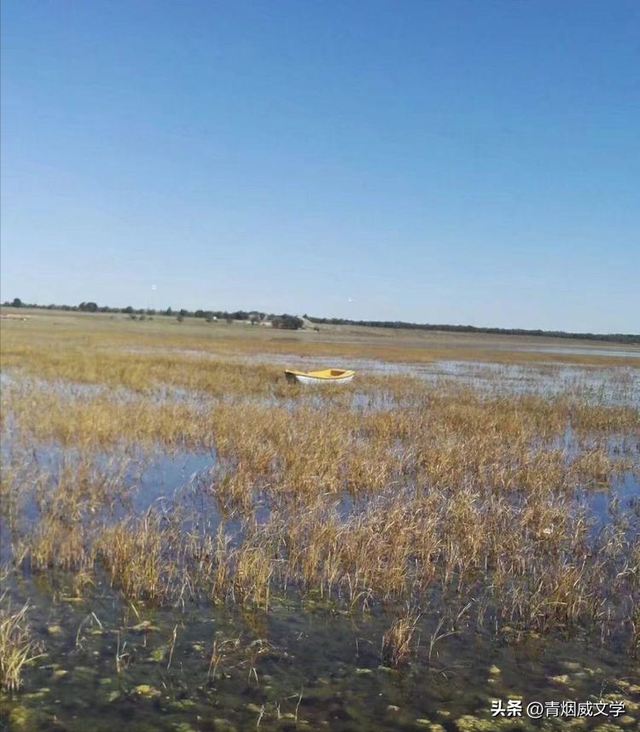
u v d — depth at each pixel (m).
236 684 6.65
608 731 6.07
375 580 8.94
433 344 94.00
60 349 50.94
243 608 8.27
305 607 8.36
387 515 10.94
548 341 137.38
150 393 27.11
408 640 7.19
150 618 7.91
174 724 6.01
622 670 7.12
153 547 9.45
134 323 123.62
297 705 6.35
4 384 27.98
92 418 18.55
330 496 13.25
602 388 32.75
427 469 15.30
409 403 26.34
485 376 41.25
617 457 17.80
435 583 9.16
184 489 13.55
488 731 6.04
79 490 12.65
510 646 7.55
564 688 6.76
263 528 10.85
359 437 19.00
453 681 6.83
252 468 14.70
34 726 5.90
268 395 28.61
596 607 8.40
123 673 6.75
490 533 10.82
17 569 9.13
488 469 15.21
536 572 9.54
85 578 8.76
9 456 15.38
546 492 13.66
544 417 23.31
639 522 12.18
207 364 40.72
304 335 106.31
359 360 54.25
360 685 6.71
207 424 19.28
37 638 7.32
